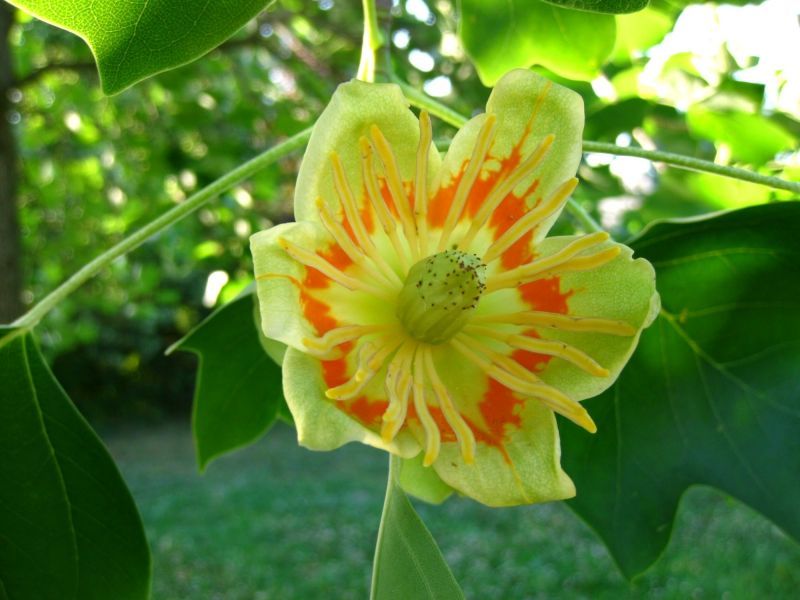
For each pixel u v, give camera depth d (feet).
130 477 4.38
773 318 0.58
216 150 1.73
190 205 0.50
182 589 2.70
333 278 0.40
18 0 0.42
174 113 1.73
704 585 2.61
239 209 1.73
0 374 0.51
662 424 0.59
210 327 0.63
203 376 0.67
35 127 2.44
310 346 0.38
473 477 0.41
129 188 2.42
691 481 0.58
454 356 0.45
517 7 0.73
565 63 0.76
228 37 0.43
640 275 0.43
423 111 0.41
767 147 1.01
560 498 0.41
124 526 0.51
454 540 3.15
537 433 0.42
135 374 6.60
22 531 0.51
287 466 4.56
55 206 2.62
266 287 0.38
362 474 4.35
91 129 2.34
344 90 0.42
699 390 0.59
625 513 0.58
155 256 3.35
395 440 0.40
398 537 0.42
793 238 0.54
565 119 0.44
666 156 0.50
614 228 1.32
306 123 1.50
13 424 0.52
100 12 0.42
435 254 0.44
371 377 0.39
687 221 0.53
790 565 2.66
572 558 2.94
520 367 0.42
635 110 0.94
